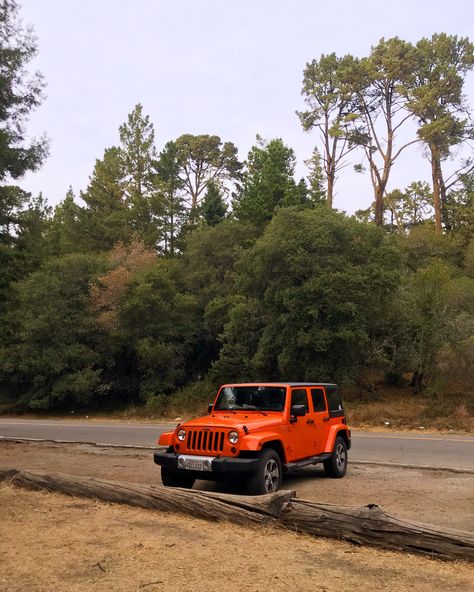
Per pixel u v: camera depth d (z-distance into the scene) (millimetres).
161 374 31328
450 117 45562
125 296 31812
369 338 24531
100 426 23578
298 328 23844
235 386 10336
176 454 8836
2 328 17344
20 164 15133
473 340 22375
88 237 48594
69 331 31734
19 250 16531
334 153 51562
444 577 4953
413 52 47531
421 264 36438
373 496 8914
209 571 5000
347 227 24891
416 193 56562
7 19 14953
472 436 17750
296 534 6277
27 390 33469
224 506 6766
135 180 53281
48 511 7305
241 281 26203
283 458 9172
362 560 5391
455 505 8211
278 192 42000
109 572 4973
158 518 6938
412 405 23094
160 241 50188
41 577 4859
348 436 11359
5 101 15062
